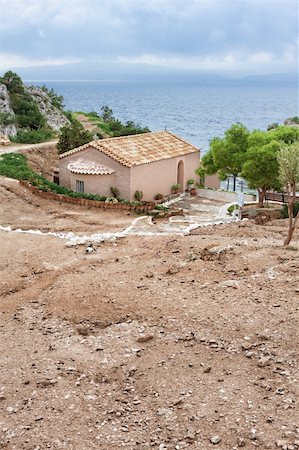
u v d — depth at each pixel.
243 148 37.62
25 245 24.73
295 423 10.09
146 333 14.30
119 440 10.01
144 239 25.52
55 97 90.88
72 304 16.88
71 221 33.97
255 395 11.12
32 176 43.53
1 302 17.89
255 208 36.59
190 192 44.84
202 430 10.13
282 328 13.78
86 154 42.06
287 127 37.62
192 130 159.88
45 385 11.95
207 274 18.33
